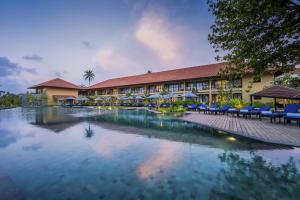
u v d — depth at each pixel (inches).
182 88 1198.3
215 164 149.3
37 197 103.9
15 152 192.2
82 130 323.3
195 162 154.6
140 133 286.8
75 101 1765.5
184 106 940.0
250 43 179.9
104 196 103.6
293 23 161.2
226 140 229.1
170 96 979.9
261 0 146.3
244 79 879.7
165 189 110.3
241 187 110.4
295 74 659.4
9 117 578.9
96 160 164.6
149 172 136.5
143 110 907.4
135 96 1342.3
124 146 210.1
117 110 921.5
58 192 109.3
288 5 148.3
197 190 108.5
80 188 113.7
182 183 117.6
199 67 1300.4
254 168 138.9
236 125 334.3
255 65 190.7
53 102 1658.5
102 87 1669.5
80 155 179.5
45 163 158.6
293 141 202.1
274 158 159.0
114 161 160.9
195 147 199.5
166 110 765.3
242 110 487.5
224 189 108.8
